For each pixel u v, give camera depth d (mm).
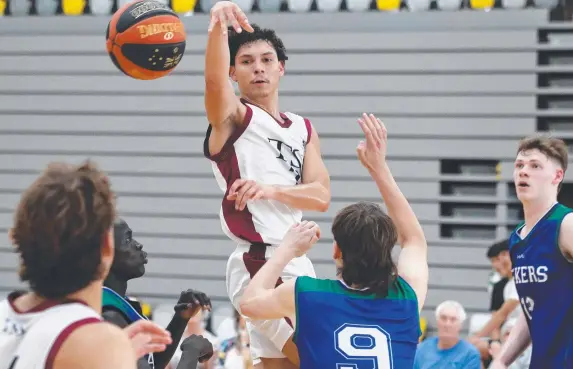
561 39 14055
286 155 5457
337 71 14555
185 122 14883
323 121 14500
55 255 3096
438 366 9234
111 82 15117
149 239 14711
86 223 3121
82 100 15156
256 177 5355
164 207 14766
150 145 14930
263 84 5562
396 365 4238
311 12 14711
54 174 3195
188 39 14945
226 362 9648
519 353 5902
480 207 13953
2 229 14969
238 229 5352
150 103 15000
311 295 4297
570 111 13781
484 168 14164
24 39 15391
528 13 14125
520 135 13969
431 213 14047
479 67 14172
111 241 3248
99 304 3270
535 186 5453
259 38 5621
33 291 3211
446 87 14242
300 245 4641
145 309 14031
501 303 11164
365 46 14492
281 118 5625
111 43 5188
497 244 11250
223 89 5141
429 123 14250
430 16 14383
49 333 3012
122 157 14961
